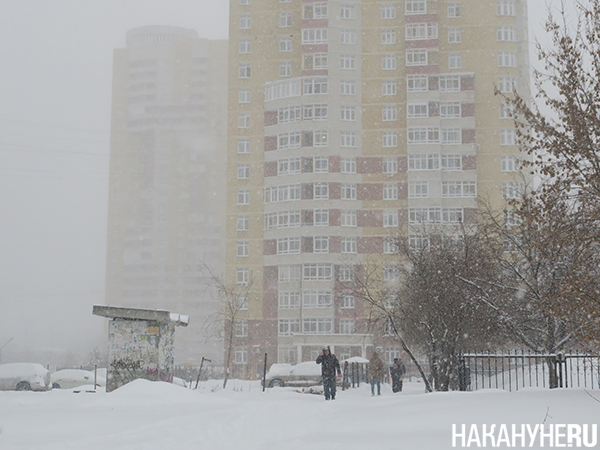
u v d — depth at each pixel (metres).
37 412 17.91
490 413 13.80
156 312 27.30
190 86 152.25
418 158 80.31
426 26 82.56
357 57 83.81
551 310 17.73
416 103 81.25
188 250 145.38
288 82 83.88
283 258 80.38
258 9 88.00
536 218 16.89
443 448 10.80
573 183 16.39
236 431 14.75
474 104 81.31
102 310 27.06
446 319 26.83
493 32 83.06
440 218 78.88
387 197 81.06
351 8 84.75
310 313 77.12
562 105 16.33
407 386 45.34
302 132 82.38
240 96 86.25
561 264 18.77
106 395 22.31
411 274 29.41
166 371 28.19
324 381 25.84
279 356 77.94
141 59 153.75
